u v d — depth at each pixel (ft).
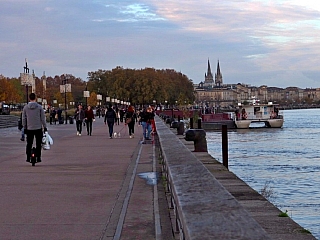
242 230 9.93
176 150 30.63
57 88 548.31
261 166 114.21
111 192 39.60
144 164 58.90
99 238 25.86
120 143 95.20
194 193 13.75
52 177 48.24
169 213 30.14
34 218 30.50
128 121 112.98
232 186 37.32
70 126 185.06
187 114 304.71
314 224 51.13
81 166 57.26
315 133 248.32
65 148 83.30
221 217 10.89
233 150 161.27
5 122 197.36
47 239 25.67
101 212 32.17
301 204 65.36
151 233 26.76
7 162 61.77
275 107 298.97
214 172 44.98
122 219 30.12
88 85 437.99
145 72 434.30
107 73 438.81
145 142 93.97
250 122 291.17
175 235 24.23
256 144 186.09
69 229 27.78
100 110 334.44
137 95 416.87
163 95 426.51
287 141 199.82
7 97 395.34
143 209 32.94
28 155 58.34
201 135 61.41
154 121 96.43
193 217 11.09
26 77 142.92
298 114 655.76
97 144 92.58
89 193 39.14
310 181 88.79
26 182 45.01
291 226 24.39
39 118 58.34
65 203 35.14
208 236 9.70
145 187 41.81
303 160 127.13
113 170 53.42
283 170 106.01
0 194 38.88
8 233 26.91
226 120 301.22
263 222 25.29
